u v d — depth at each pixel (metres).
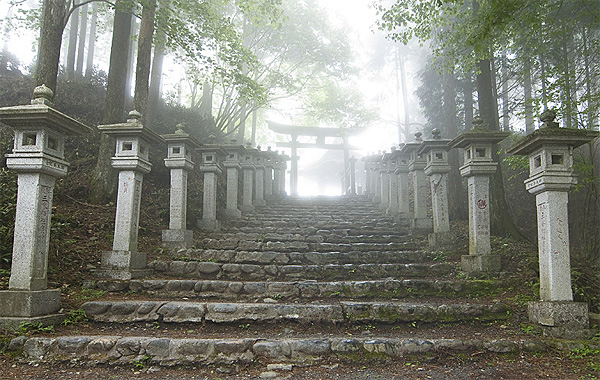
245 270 6.59
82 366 3.90
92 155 10.16
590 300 5.59
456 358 4.14
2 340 4.04
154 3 8.88
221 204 11.68
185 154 7.87
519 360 4.11
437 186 7.85
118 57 9.32
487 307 5.20
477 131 6.54
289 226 10.06
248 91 10.91
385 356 4.13
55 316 4.54
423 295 5.80
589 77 10.00
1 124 9.46
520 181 13.56
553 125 4.87
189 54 9.84
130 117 6.39
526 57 10.40
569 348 4.25
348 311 5.03
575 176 4.82
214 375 3.80
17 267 4.52
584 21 10.13
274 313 4.96
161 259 6.89
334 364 4.03
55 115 4.50
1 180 7.38
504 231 8.80
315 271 6.68
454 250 7.54
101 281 5.76
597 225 9.16
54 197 8.17
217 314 4.89
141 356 3.99
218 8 13.59
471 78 13.91
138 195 6.48
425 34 9.58
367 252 7.38
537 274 6.12
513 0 5.61
